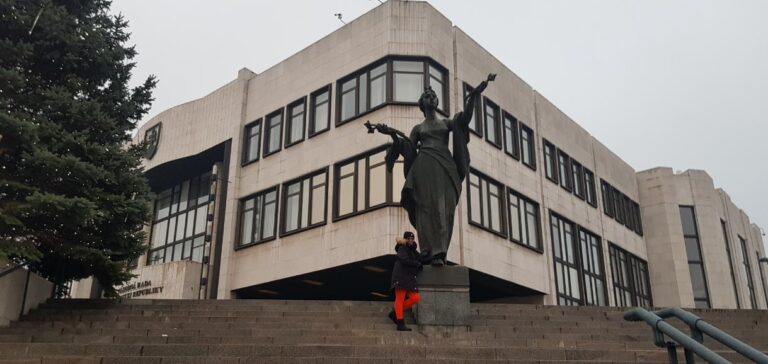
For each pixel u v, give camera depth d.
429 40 26.95
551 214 31.83
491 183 28.23
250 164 31.27
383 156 25.61
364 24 28.09
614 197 39.41
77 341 11.32
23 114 14.16
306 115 29.38
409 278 12.02
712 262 41.84
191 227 36.44
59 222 14.23
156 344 10.72
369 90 27.08
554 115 34.72
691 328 6.58
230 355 10.30
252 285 28.81
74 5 16.58
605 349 10.90
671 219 41.94
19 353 10.28
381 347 10.34
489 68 30.20
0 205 13.52
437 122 14.08
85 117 15.23
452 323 12.49
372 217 24.94
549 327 12.65
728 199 48.56
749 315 15.05
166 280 31.25
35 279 13.88
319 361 9.75
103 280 15.61
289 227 28.47
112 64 16.52
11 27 15.23
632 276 38.75
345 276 27.16
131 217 15.23
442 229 13.20
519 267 28.28
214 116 34.09
